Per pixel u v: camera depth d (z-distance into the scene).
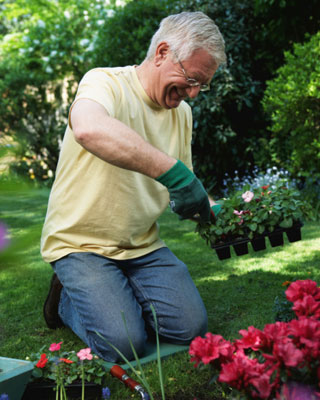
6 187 0.49
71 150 1.82
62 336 2.09
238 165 5.82
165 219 4.83
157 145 1.95
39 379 1.48
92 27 8.08
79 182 1.83
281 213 1.93
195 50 1.62
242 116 5.83
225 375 0.92
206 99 5.38
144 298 1.94
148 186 1.93
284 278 2.72
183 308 1.86
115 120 1.38
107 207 1.82
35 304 2.52
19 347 1.95
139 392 1.43
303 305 1.11
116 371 1.53
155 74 1.77
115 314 1.75
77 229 1.87
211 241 1.96
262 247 2.00
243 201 1.98
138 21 6.00
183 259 3.31
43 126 7.96
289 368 0.93
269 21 5.40
